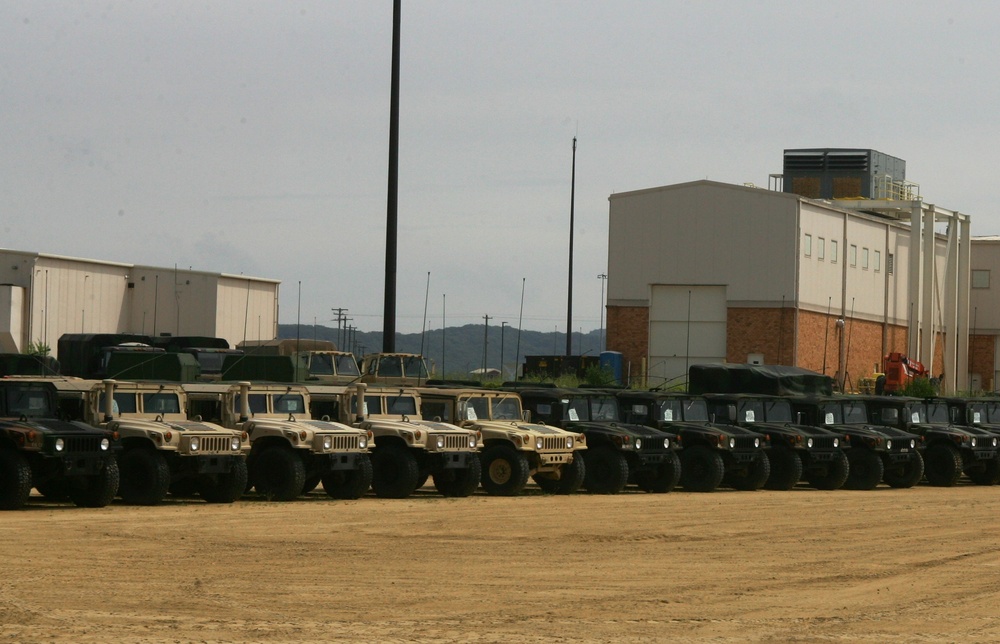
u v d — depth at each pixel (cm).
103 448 2211
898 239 7569
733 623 1381
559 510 2477
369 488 2833
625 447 2947
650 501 2767
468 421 2827
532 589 1560
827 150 7844
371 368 3775
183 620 1306
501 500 2647
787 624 1382
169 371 3444
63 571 1570
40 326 5569
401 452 2619
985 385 8281
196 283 6147
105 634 1230
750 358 6397
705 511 2573
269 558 1734
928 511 2719
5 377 2350
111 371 3512
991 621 1423
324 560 1734
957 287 7875
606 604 1472
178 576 1567
